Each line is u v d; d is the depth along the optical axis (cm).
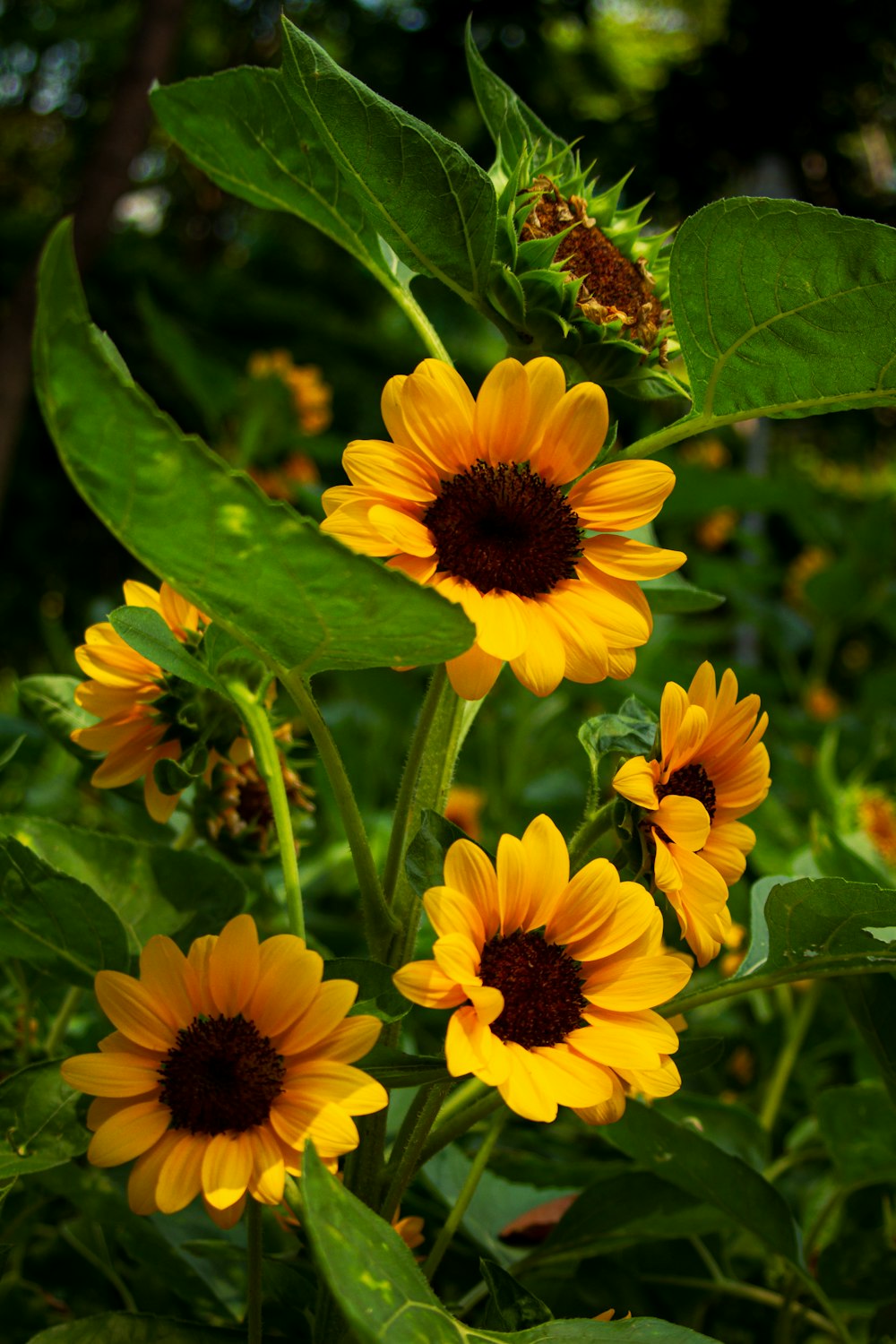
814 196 571
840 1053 143
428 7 504
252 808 109
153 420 79
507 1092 83
